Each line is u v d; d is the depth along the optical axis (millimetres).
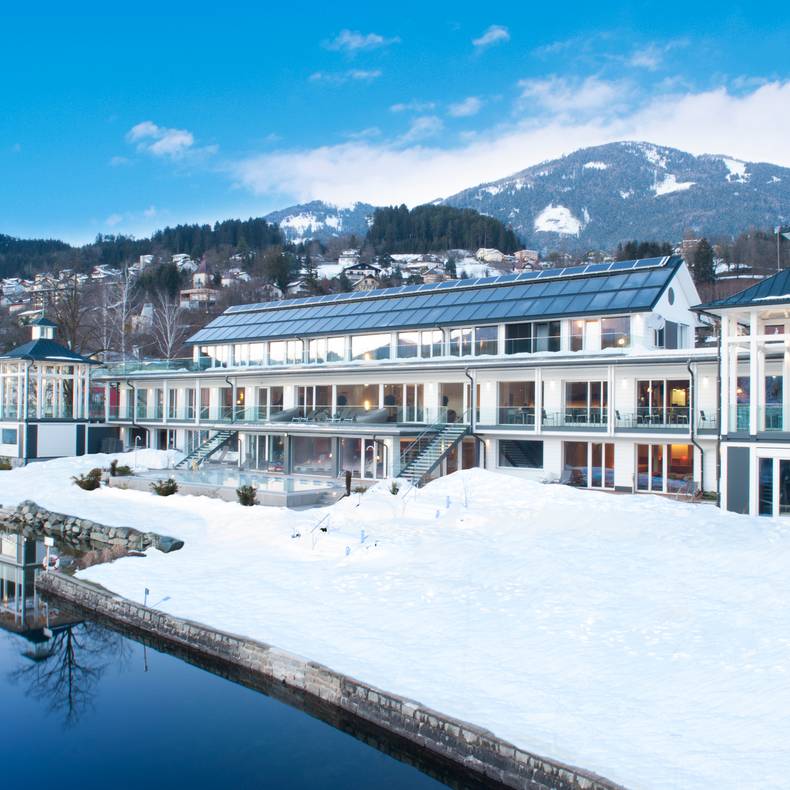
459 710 11211
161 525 25734
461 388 35188
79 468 39094
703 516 20406
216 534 24078
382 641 13953
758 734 9758
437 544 19719
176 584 18531
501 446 34156
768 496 22766
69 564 21828
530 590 15750
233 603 16750
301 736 12398
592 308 32969
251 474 33906
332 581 17594
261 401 43250
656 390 30094
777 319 26062
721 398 23641
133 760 11844
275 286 134875
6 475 38656
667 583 15406
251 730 12656
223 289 139500
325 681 12734
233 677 14445
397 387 37281
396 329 39156
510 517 21969
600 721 10562
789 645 12023
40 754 12148
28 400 45438
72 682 14781
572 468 32188
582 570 16641
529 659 12734
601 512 21406
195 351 50812
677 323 35281
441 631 14203
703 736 9898
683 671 11727
